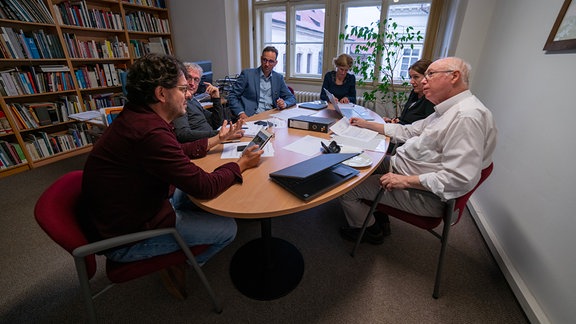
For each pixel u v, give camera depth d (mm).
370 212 1343
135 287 1342
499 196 1649
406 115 2006
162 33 4020
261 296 1279
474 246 1652
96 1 3297
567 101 1128
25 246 1628
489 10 2186
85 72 3133
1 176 2562
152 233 833
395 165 1419
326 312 1225
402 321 1187
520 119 1504
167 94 830
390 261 1530
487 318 1199
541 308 1130
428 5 3006
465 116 1056
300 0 3529
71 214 848
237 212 805
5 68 2633
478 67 2322
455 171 1042
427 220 1228
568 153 1074
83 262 747
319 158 1061
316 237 1721
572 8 1154
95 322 830
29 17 2590
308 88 3930
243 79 2463
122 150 782
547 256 1119
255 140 1209
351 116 1899
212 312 1216
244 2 3801
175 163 790
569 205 1030
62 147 3021
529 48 1518
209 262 1505
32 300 1274
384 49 3158
